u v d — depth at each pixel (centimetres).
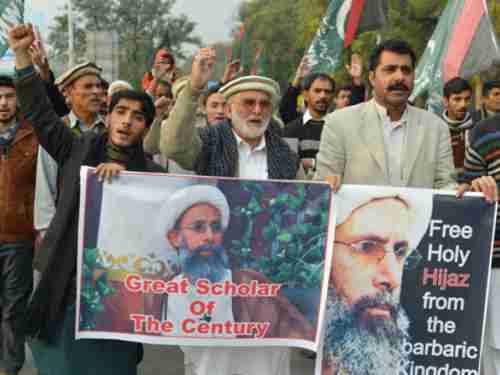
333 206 411
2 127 520
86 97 549
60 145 418
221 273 405
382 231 414
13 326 524
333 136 441
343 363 417
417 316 418
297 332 411
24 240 524
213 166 428
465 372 421
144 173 400
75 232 400
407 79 421
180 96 407
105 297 400
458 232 416
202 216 404
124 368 411
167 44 940
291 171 438
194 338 405
